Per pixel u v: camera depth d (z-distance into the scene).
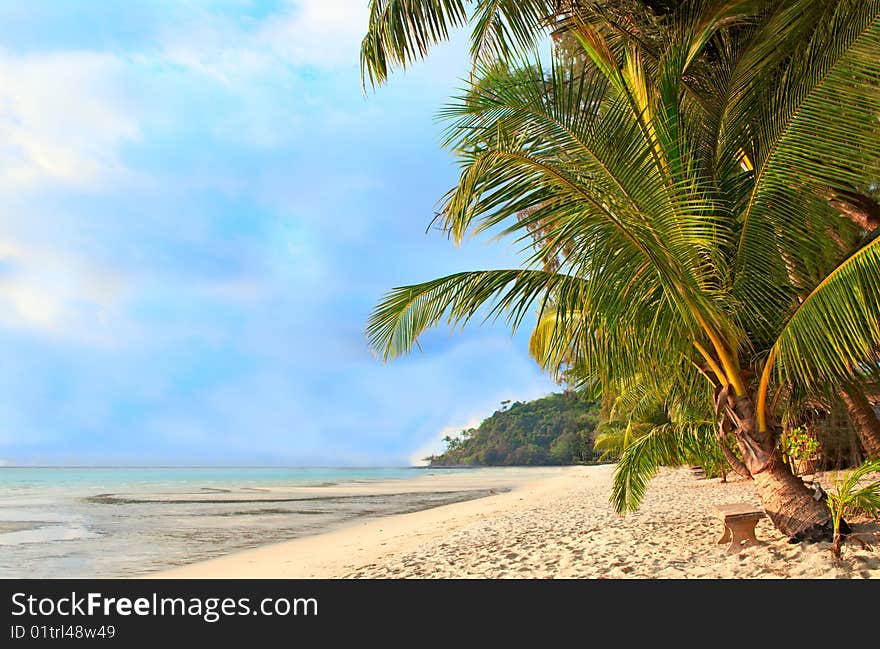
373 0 6.22
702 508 10.37
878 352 5.68
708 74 6.75
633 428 17.48
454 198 4.88
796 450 10.11
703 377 6.55
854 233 5.70
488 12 6.67
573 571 5.92
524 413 169.00
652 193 4.92
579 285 5.63
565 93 5.04
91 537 14.30
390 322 6.50
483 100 5.04
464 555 7.92
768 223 5.22
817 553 5.03
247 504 26.22
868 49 4.47
